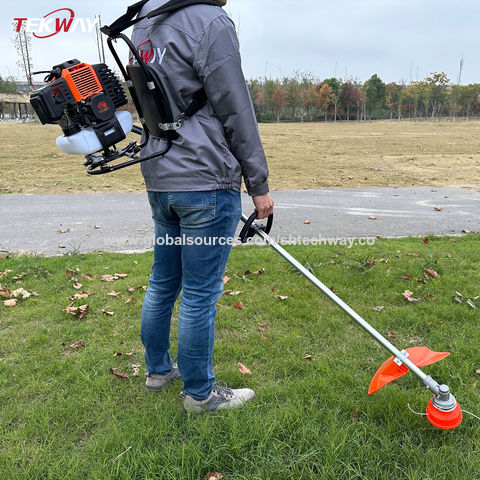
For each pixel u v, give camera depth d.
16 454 1.82
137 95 1.75
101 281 3.76
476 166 12.08
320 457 1.79
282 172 10.77
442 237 5.05
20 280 3.75
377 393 2.20
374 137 23.30
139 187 8.58
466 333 2.82
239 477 1.70
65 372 2.44
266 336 2.85
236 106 1.68
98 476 1.68
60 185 8.65
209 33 1.61
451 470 1.73
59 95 1.70
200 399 2.04
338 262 4.18
